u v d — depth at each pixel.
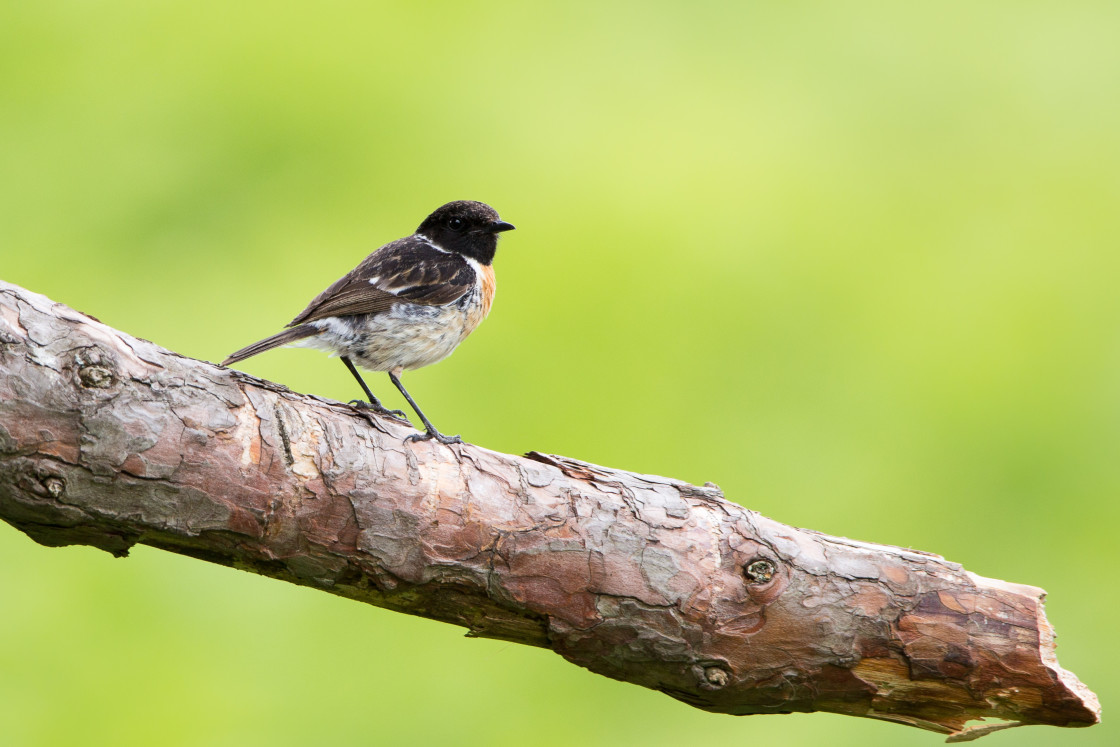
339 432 7.21
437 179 16.88
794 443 14.90
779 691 7.73
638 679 7.85
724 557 7.61
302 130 17.16
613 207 16.55
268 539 7.04
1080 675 13.83
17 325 6.43
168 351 6.96
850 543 7.81
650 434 14.77
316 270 15.83
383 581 7.31
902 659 7.61
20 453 6.38
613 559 7.48
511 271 15.93
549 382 15.11
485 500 7.41
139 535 6.87
